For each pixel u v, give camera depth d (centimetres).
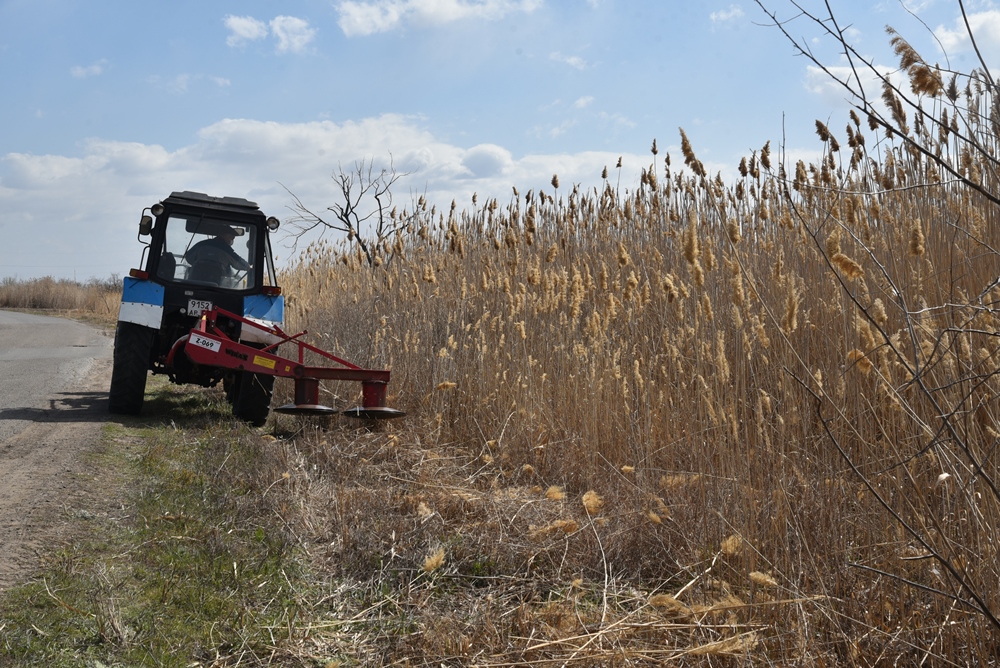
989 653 301
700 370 491
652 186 770
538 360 728
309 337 1057
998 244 438
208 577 393
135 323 802
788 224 577
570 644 332
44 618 330
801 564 352
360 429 747
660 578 412
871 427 404
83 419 768
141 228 873
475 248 1006
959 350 341
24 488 513
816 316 502
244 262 870
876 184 577
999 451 329
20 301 3616
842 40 215
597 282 778
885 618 336
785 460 407
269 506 498
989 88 224
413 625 367
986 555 308
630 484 507
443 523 489
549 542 451
